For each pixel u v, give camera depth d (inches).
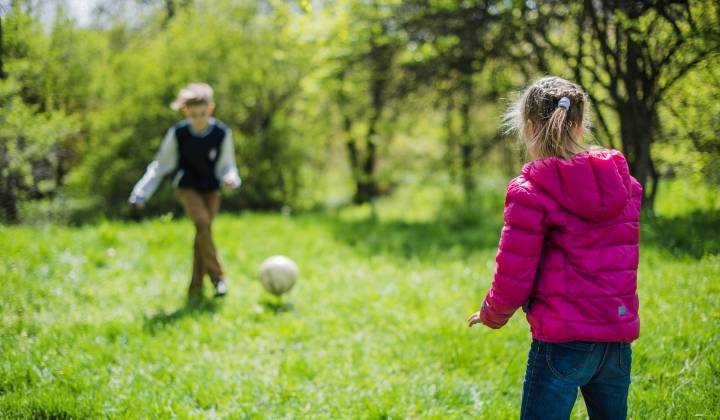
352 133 488.4
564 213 84.0
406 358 157.2
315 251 288.2
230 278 238.5
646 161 197.8
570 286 83.8
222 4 473.1
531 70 271.4
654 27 174.6
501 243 85.8
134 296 210.1
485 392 137.7
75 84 371.9
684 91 178.5
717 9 158.6
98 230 299.1
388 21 360.2
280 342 172.9
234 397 136.4
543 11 233.1
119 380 142.2
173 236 295.1
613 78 198.7
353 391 140.3
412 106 398.9
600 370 85.4
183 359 157.0
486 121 400.2
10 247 244.4
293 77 481.1
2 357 150.9
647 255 204.4
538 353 87.7
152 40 480.1
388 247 299.6
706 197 219.9
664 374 131.6
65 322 179.2
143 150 422.9
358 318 189.3
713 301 157.5
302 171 494.9
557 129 85.7
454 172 393.7
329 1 368.5
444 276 236.5
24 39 319.0
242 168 459.5
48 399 130.2
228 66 457.7
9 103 296.0
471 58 327.0
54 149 356.8
